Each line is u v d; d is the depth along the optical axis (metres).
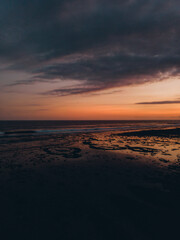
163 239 2.33
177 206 3.20
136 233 2.45
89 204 3.31
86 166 6.07
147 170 5.58
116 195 3.71
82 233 2.46
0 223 2.70
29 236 2.40
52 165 6.18
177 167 5.96
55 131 25.58
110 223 2.69
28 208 3.16
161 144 11.54
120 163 6.49
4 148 9.90
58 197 3.62
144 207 3.17
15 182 4.48
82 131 25.64
